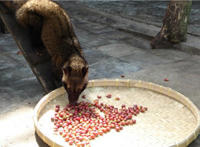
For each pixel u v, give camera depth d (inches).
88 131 62.0
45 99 66.8
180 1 98.9
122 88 74.4
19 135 62.6
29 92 76.1
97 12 145.1
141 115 67.0
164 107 68.7
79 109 67.5
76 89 64.7
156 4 165.6
